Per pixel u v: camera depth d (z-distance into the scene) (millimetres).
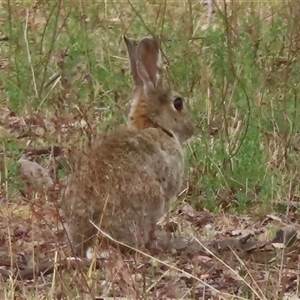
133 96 12383
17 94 15883
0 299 9555
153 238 11203
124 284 9594
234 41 17453
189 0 18719
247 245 11367
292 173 13438
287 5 18891
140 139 11266
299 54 16766
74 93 13680
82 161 11008
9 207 12008
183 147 13891
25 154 13797
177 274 10383
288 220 12562
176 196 12734
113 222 10750
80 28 18797
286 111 15125
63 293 9516
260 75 16391
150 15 20016
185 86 15992
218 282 10328
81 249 10703
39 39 18344
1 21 19641
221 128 14625
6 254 10680
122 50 17766
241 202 13016
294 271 10727
